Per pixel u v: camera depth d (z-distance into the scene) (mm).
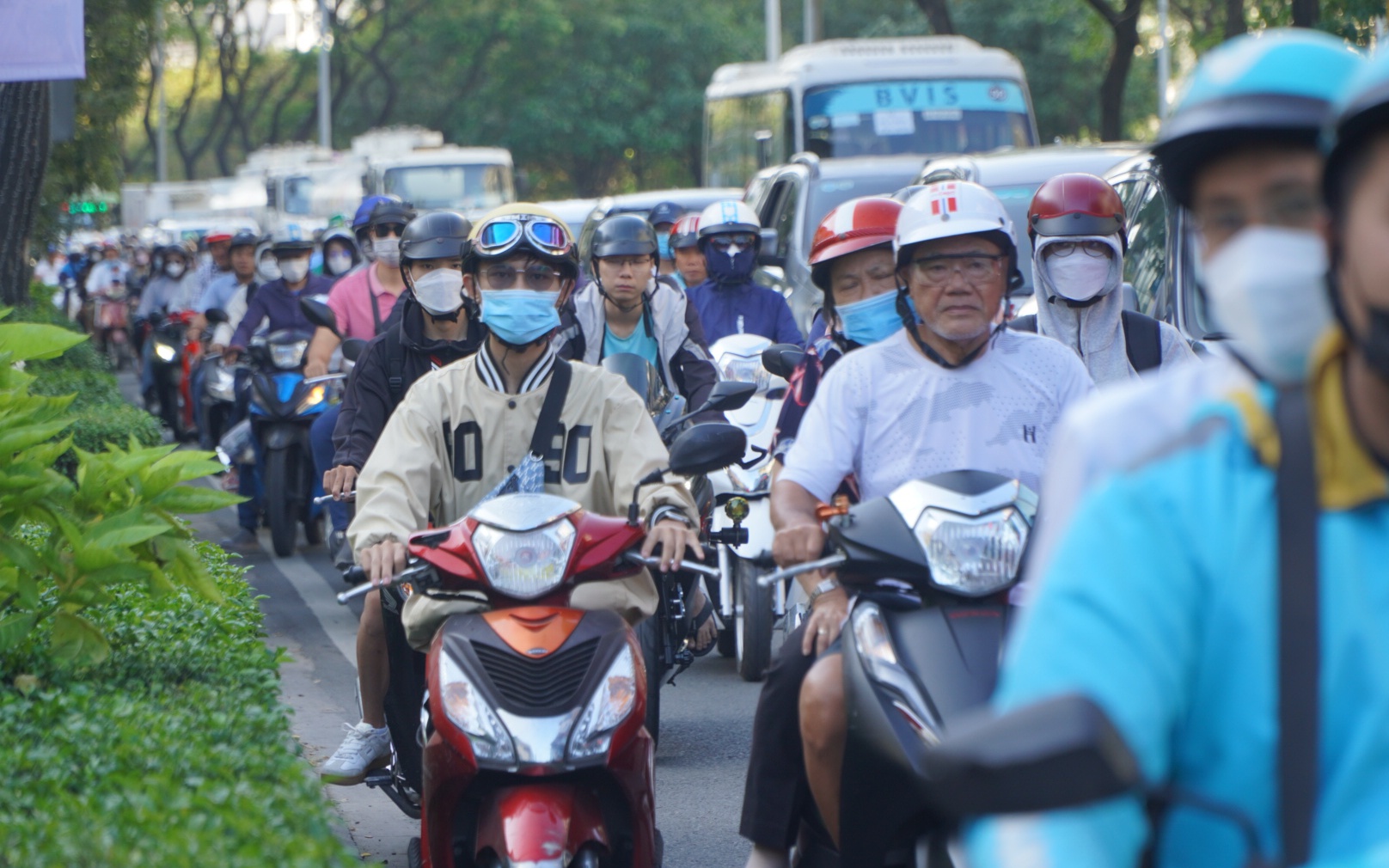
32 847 6172
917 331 6824
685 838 9805
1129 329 10055
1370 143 2613
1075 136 77000
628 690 6934
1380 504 2678
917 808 5836
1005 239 6637
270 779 7379
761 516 13562
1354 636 2648
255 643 10148
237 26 102750
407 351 10773
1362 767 2627
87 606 9172
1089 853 2672
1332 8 22250
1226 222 3008
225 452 20500
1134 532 2729
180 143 105125
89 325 55156
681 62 91750
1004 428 6781
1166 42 67250
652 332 12539
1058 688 2672
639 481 7285
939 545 5855
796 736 6664
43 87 24250
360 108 106188
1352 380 2715
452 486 7930
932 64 34469
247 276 25312
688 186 101500
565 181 100375
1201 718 2736
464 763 6758
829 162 25516
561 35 89500
